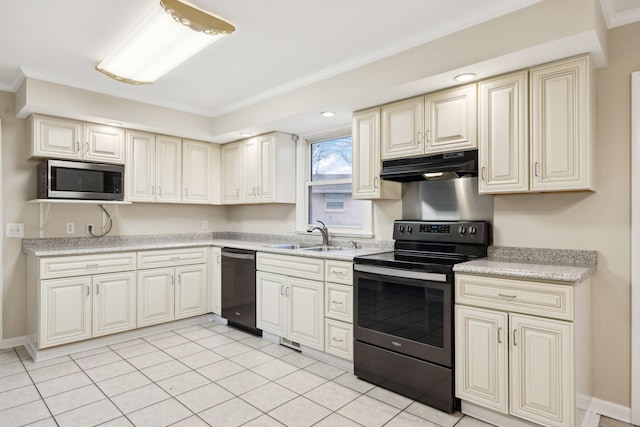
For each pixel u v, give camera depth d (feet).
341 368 9.43
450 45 7.52
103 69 9.37
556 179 6.93
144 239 13.79
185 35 7.77
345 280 9.18
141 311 11.73
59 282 10.14
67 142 11.12
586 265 7.37
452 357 7.25
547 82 7.06
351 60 9.17
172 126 12.74
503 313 6.63
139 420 7.02
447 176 9.05
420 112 8.85
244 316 12.17
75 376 8.91
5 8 6.96
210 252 13.64
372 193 9.80
